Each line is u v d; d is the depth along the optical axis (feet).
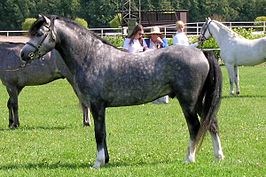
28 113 59.82
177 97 32.71
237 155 35.73
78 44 32.81
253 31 151.02
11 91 50.72
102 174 30.78
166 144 40.47
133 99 32.83
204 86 32.60
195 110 32.68
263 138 41.91
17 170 32.73
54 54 48.96
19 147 40.83
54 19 33.06
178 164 32.65
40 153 38.19
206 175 30.01
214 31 74.54
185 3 262.06
